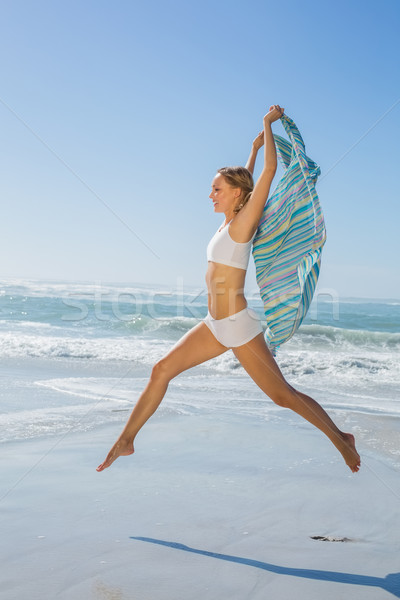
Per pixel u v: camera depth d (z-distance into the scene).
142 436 4.71
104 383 7.47
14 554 2.40
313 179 3.23
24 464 3.76
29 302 21.31
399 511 3.06
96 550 2.47
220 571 2.31
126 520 2.83
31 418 5.20
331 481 3.58
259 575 2.28
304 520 2.92
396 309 22.47
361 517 2.97
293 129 3.20
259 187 3.02
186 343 3.12
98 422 5.10
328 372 9.13
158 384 3.07
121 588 2.13
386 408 6.34
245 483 3.51
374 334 13.95
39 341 11.42
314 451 4.30
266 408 6.05
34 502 3.05
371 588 2.18
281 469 3.83
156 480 3.51
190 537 2.65
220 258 3.12
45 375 8.11
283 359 9.88
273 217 3.19
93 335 13.96
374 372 9.15
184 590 2.14
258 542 2.62
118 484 3.40
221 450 4.29
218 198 3.21
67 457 3.96
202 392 7.10
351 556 2.49
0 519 2.80
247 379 8.20
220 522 2.86
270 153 3.03
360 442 4.69
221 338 3.05
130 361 9.80
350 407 6.39
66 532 2.66
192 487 3.40
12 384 7.16
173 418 5.44
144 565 2.34
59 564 2.32
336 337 14.02
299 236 3.18
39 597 2.05
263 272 3.22
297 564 2.39
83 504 3.04
